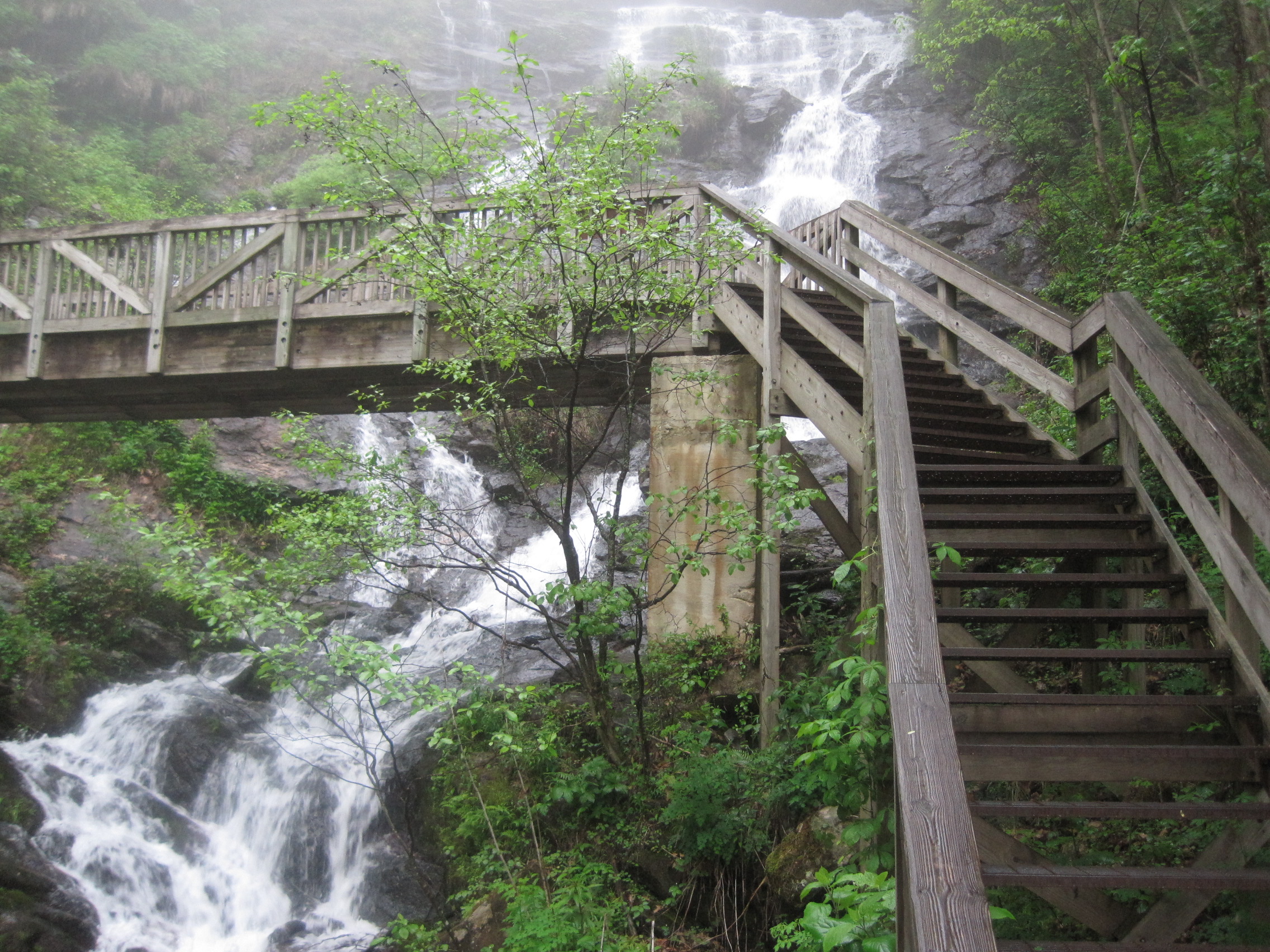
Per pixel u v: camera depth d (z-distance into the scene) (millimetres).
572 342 6883
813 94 25516
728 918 5516
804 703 6062
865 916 3006
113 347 9445
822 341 6246
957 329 7410
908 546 3344
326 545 6648
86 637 11000
